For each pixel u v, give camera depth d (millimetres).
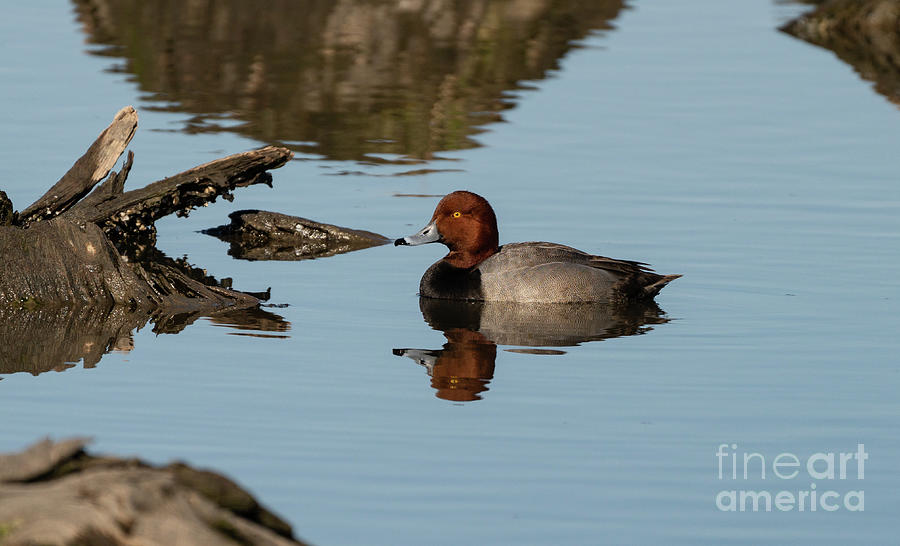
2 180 17641
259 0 31828
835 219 16906
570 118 22859
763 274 14836
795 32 32500
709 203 17672
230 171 15531
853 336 12648
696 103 24141
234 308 13773
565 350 12242
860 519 8281
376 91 24594
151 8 31469
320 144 21016
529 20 31891
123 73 25125
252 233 17156
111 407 10164
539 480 8805
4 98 22656
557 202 17766
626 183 18703
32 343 12180
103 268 13922
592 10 34062
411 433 9734
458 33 30078
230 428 9734
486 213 14703
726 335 12766
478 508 8281
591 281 14234
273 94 24047
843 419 10203
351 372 11391
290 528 5461
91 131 20516
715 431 9891
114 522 4840
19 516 4898
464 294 14352
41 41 27875
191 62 26344
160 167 18672
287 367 11484
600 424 10023
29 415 9906
